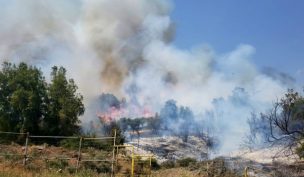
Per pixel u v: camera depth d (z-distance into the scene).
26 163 29.28
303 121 28.75
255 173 35.53
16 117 47.69
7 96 48.12
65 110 49.66
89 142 43.22
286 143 30.34
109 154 38.50
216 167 39.25
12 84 48.72
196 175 37.19
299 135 28.95
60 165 31.05
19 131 46.41
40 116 48.81
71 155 35.91
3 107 47.56
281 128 28.64
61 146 42.69
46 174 25.33
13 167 27.06
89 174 28.53
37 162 30.94
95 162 33.62
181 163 47.38
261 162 37.34
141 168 36.44
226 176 37.06
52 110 49.44
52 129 47.91
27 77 49.72
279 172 34.00
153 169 44.44
